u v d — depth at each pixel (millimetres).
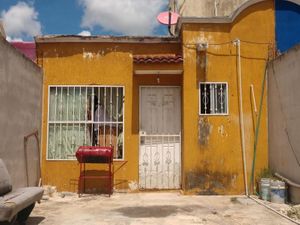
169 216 8312
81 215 8398
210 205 9539
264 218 8148
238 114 11266
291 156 9867
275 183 9867
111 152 10781
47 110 11625
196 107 11164
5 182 7266
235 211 8844
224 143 11148
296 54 9633
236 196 10859
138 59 11016
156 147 11719
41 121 11539
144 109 11758
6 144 8789
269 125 11242
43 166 11492
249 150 11211
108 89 11742
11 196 6910
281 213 8539
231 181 11070
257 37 11461
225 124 11195
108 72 11727
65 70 11719
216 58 11320
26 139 10148
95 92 11727
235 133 11195
